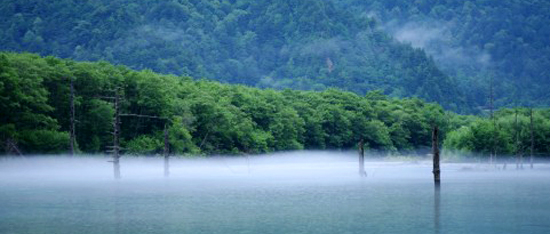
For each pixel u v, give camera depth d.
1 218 96.75
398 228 89.44
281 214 100.88
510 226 90.75
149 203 112.38
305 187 142.12
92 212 102.31
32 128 169.12
